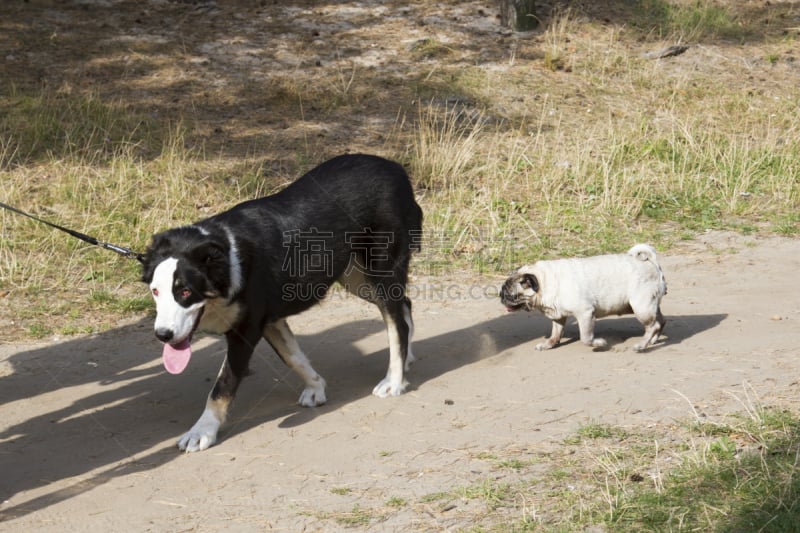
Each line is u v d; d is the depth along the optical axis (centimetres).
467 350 718
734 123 1370
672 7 1744
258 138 1234
